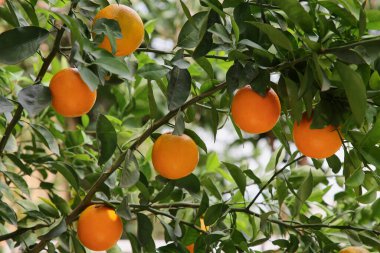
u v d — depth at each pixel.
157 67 2.23
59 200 2.45
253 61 2.11
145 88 2.69
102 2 2.24
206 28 2.11
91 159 2.59
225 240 2.28
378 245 2.30
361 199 2.29
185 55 2.21
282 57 2.09
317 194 2.55
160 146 2.17
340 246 2.37
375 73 2.10
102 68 2.14
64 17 2.05
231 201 2.48
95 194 2.27
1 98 2.10
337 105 2.12
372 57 2.03
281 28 2.12
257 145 4.21
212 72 2.19
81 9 2.21
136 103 2.70
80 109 2.14
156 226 3.09
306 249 2.31
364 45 2.03
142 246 2.24
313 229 2.33
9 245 2.42
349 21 2.11
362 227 2.34
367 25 2.14
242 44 2.12
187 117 2.30
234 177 2.31
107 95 2.70
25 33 2.10
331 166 2.24
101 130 2.18
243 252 2.33
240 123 2.14
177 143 2.17
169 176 2.18
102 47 2.15
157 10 3.98
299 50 2.08
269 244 2.70
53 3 2.28
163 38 4.01
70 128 2.92
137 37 2.16
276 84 2.15
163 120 2.17
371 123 2.17
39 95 2.11
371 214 2.39
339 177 2.53
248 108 2.12
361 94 2.00
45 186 2.55
